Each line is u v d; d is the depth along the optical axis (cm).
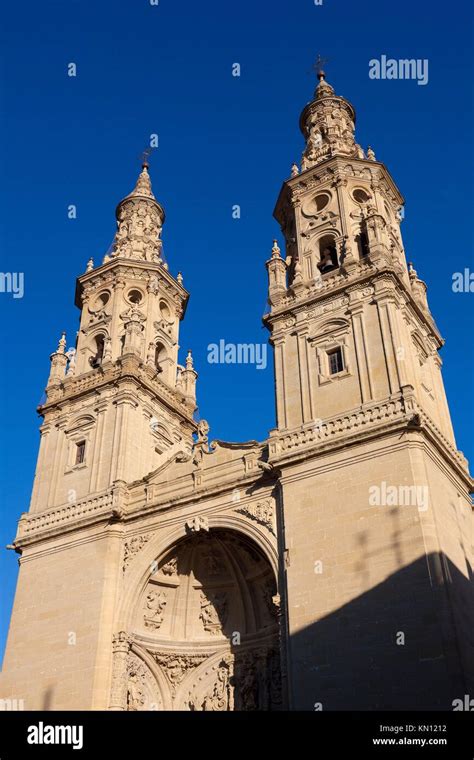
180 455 4094
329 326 3812
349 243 4141
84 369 4981
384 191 4675
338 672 2789
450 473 3422
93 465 4328
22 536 4303
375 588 2869
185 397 5038
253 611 3925
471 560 3300
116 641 3616
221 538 3781
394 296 3694
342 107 5541
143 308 5216
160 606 3928
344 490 3188
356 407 3412
